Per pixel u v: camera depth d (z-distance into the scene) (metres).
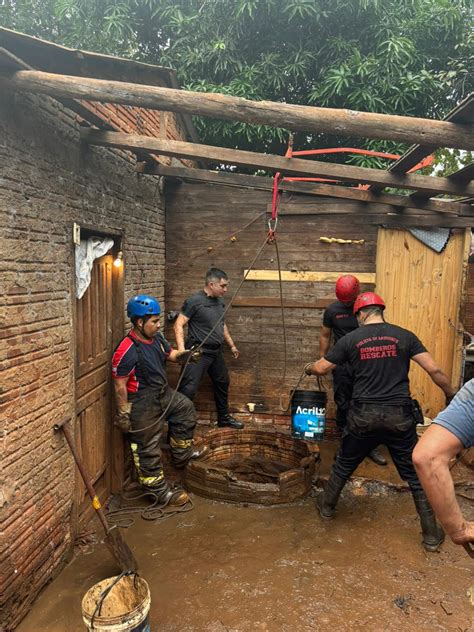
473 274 7.32
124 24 6.57
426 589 2.64
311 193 4.15
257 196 4.76
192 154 3.16
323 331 4.39
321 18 6.19
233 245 4.85
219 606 2.50
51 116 2.55
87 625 2.02
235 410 5.04
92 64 2.46
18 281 2.25
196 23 6.53
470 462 4.14
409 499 3.71
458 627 2.35
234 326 4.95
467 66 6.38
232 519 3.40
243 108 2.14
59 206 2.66
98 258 3.40
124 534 3.21
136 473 4.00
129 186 3.84
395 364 3.03
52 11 7.35
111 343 3.67
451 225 4.47
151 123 4.31
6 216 2.14
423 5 6.44
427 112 6.84
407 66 6.39
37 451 2.48
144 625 2.07
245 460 4.43
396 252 4.62
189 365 4.40
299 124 2.17
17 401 2.27
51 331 2.60
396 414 2.96
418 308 4.66
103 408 3.56
